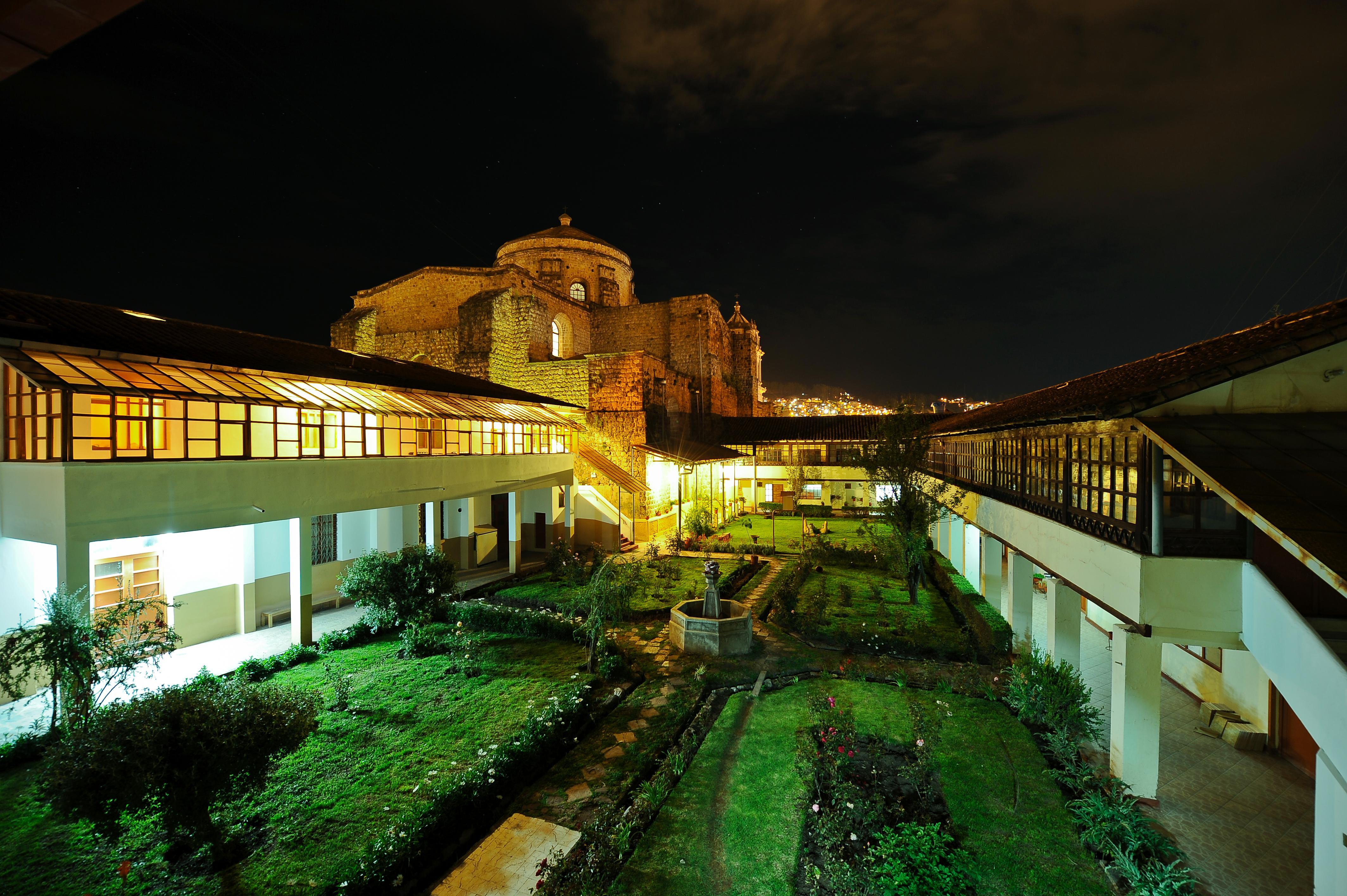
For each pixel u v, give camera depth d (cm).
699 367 4238
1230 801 825
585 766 925
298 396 1427
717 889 673
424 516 2039
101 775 609
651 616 1717
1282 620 640
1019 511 1236
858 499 4053
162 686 1106
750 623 1441
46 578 1061
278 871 681
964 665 1310
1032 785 855
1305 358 770
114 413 1055
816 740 971
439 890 669
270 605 1560
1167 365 977
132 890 654
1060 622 1073
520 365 3375
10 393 1086
